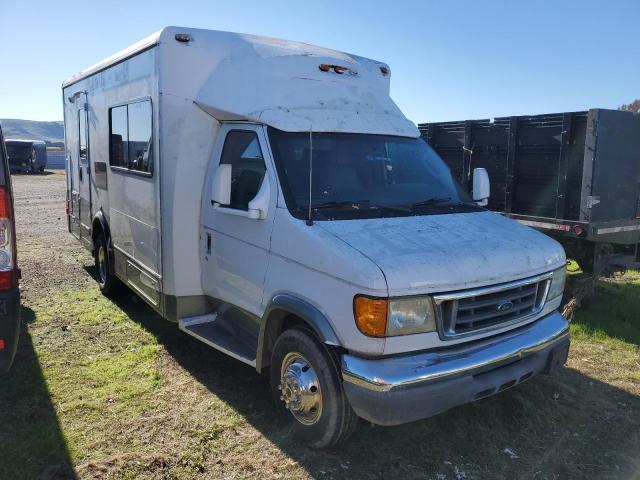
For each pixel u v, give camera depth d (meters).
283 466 3.69
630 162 6.75
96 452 3.78
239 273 4.47
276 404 4.16
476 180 5.17
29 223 14.25
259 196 4.09
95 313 6.64
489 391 3.59
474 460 3.82
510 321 3.80
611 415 4.46
